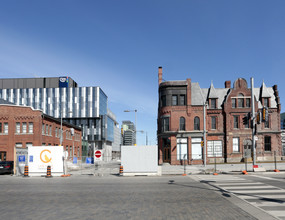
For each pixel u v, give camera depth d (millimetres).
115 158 120500
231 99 40156
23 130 40719
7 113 40719
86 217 8047
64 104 101000
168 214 8320
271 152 39156
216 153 39094
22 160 25219
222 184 15453
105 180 19172
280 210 8773
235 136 39438
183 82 39594
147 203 10102
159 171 23109
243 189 13328
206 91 42094
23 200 11133
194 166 33281
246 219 7695
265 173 22641
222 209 8977
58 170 23281
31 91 102125
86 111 100500
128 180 18953
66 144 55125
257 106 39781
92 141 101375
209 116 39969
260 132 39312
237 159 38750
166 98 39812
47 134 44188
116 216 8125
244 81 40656
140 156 22828
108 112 123750
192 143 38531
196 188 14023
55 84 107812
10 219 7984
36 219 7930
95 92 101375
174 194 12148
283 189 13172
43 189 14508
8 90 102312
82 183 17312
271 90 41906
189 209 9008
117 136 167125
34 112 40844
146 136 81062
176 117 39188
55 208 9406
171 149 38406
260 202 10102
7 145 40156
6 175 25641
